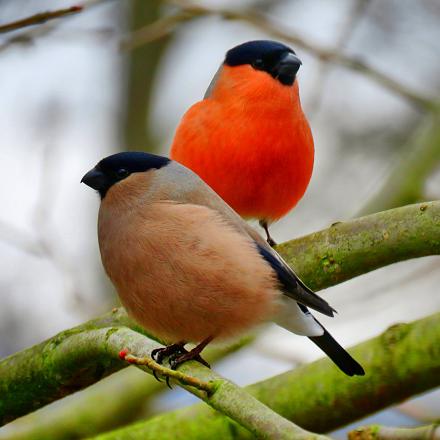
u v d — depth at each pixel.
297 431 5.77
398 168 12.34
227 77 10.23
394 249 7.62
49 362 7.89
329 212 15.08
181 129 10.31
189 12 12.47
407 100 13.05
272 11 15.95
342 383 8.33
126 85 15.79
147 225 7.61
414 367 8.12
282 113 10.05
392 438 6.34
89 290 14.84
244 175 10.16
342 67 12.99
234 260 7.49
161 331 7.80
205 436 8.56
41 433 10.84
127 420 11.09
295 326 7.95
